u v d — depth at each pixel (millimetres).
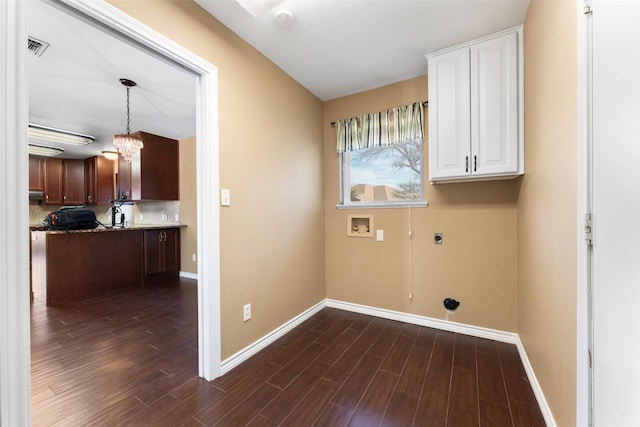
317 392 1655
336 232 3143
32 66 2344
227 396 1618
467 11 1806
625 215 749
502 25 1944
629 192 729
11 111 812
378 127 2832
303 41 2111
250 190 2125
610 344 832
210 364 1772
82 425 1391
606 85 844
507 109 1979
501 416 1449
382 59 2365
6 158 804
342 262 3104
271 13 1807
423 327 2605
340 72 2570
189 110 3350
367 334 2457
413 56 2322
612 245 819
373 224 2910
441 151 2201
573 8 1067
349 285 3061
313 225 2975
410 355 2084
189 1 1663
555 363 1297
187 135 4547
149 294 3775
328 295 3199
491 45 2033
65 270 3436
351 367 1925
